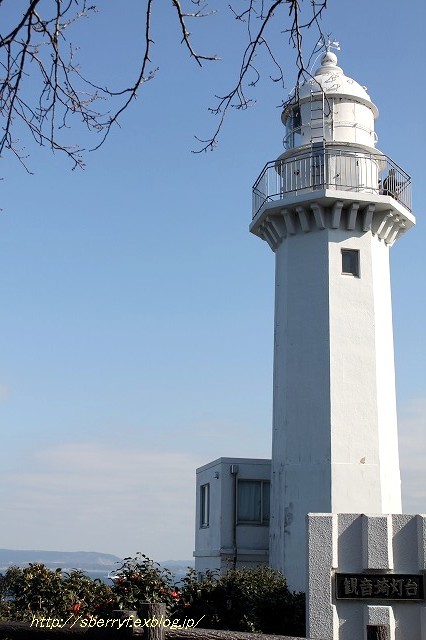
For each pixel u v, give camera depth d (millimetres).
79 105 7074
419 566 14328
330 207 25203
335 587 14242
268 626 18969
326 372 24156
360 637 14102
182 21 6555
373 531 14336
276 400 25578
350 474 23406
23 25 6348
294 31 6820
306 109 26328
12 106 6945
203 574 27594
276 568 24078
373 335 24781
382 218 25438
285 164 26203
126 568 17094
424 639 13938
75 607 15664
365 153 25953
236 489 26797
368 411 24094
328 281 24828
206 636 10344
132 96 7020
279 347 25750
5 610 15641
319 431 23828
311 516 14508
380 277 25641
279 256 26516
